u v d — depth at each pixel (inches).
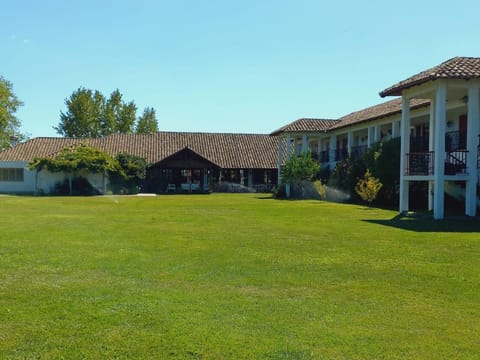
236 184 2033.7
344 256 363.6
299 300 241.9
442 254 372.8
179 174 1962.4
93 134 3292.3
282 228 550.6
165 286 268.7
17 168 1801.2
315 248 401.1
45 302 236.8
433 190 768.3
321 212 800.9
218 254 370.6
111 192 1715.1
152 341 185.9
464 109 927.7
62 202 1116.5
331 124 1582.2
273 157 2102.6
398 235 486.9
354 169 1107.9
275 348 179.6
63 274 299.0
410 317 215.5
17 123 2356.1
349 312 222.5
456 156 760.3
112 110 3344.0
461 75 663.8
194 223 611.2
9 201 1143.0
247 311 222.7
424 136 1091.3
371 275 298.4
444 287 268.2
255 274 300.4
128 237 467.8
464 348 180.4
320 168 1432.1
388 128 1387.8
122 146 2052.2
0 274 298.7
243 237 470.3
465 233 503.8
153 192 1883.6
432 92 732.0
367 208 901.2
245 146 2162.9
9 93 2284.7
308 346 181.6
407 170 770.8
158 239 453.7
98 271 307.9
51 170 1654.8
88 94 3275.1
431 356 173.2
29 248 397.4
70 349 179.0
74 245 414.3
